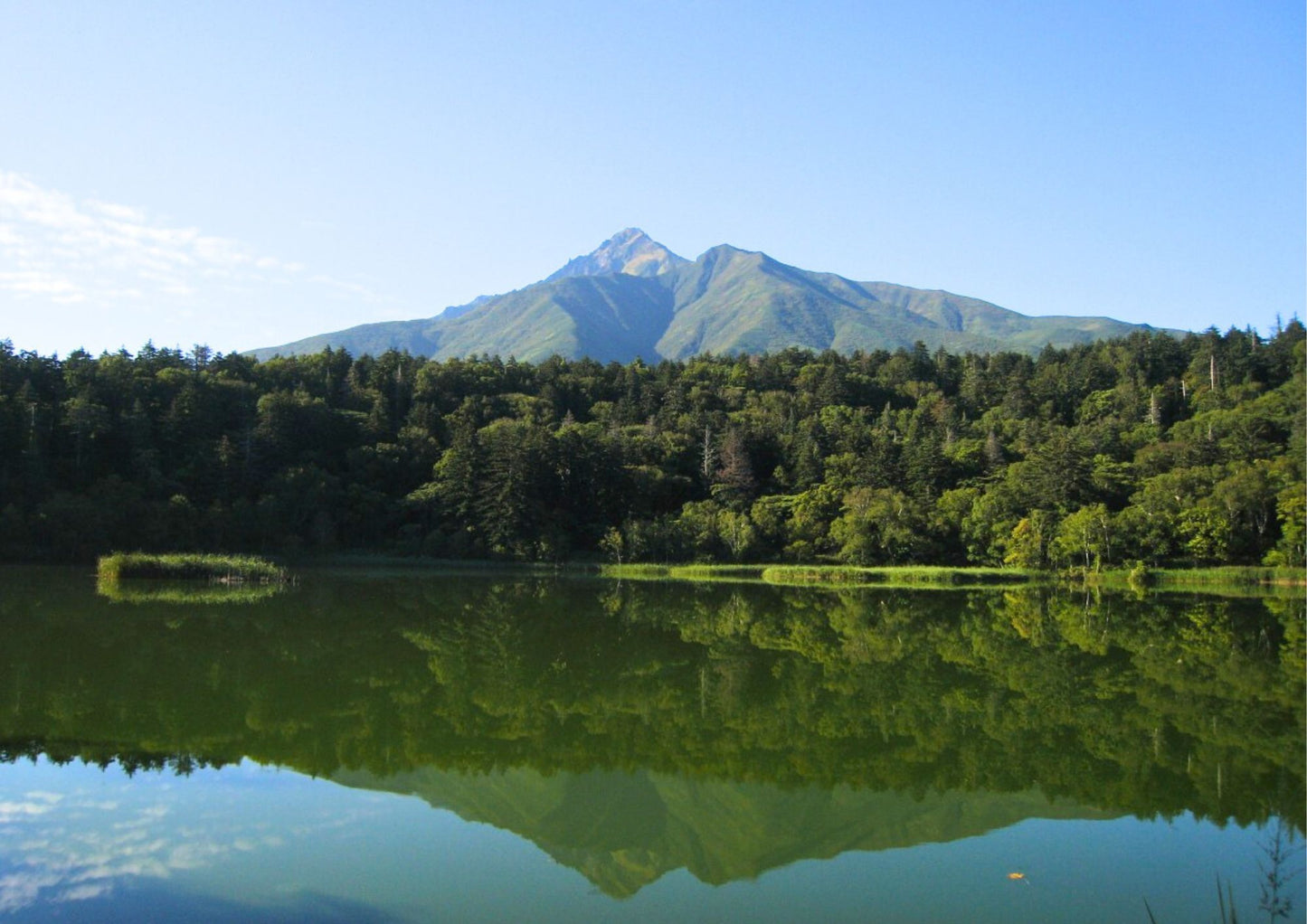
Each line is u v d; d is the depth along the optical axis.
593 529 112.88
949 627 51.56
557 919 14.48
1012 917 14.72
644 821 19.00
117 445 100.38
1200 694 31.89
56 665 34.59
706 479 126.81
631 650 41.19
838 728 26.80
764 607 62.47
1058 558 94.44
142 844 17.23
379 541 107.62
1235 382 145.12
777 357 199.62
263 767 22.27
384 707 28.77
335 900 15.07
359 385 145.75
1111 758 23.83
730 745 24.89
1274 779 22.00
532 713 28.30
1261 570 87.25
